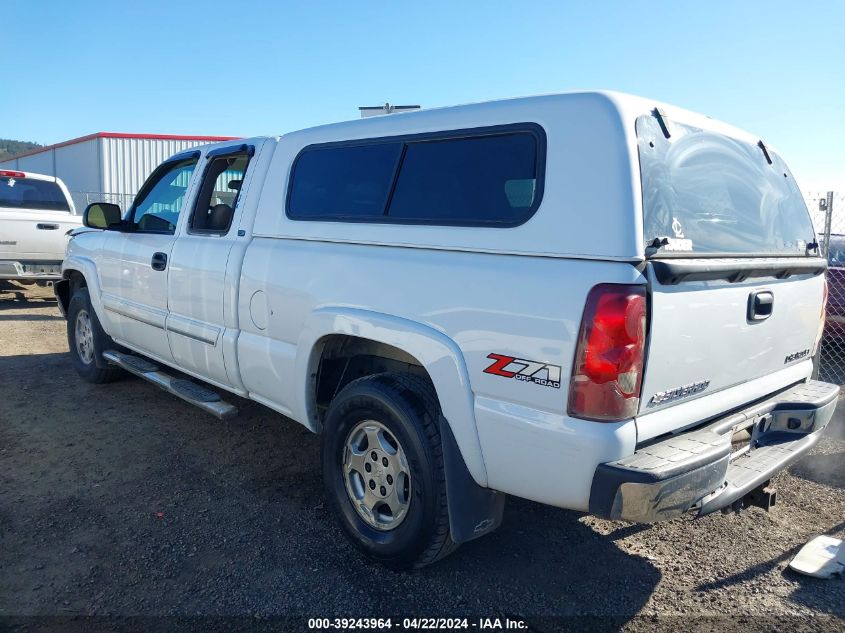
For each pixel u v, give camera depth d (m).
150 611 2.85
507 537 3.57
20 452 4.56
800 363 3.66
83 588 3.01
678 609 2.97
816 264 3.43
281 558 3.29
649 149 2.61
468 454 2.78
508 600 3.00
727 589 3.13
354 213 3.42
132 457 4.51
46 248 10.23
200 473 4.27
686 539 3.60
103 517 3.66
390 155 3.32
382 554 3.14
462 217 2.91
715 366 2.79
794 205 3.79
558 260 2.54
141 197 5.43
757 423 3.25
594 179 2.50
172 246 4.64
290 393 3.69
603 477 2.38
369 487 3.24
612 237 2.42
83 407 5.53
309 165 3.76
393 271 3.06
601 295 2.37
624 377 2.36
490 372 2.66
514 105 2.82
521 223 2.66
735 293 2.82
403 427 2.96
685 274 2.47
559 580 3.18
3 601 2.89
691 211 2.81
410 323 2.95
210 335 4.23
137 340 5.25
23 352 7.55
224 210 4.31
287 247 3.70
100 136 23.86
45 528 3.53
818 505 4.04
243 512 3.76
